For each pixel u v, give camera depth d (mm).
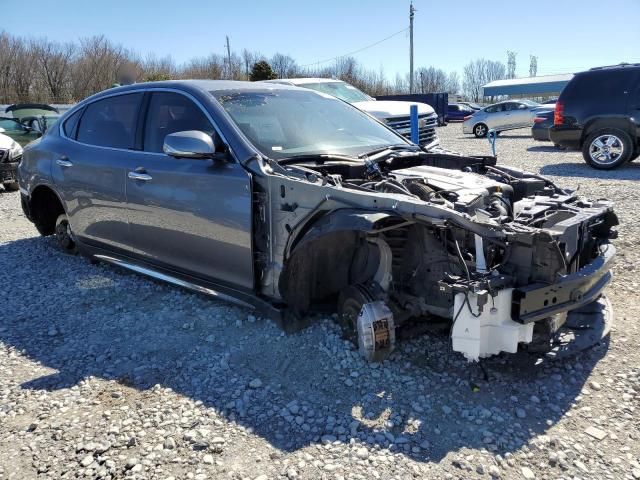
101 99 5059
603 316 3621
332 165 3672
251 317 4008
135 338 3838
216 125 3893
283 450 2611
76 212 5129
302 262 3465
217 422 2836
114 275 5160
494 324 2910
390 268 3281
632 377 3193
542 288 2902
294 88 4777
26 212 6113
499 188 3574
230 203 3652
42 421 2896
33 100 45875
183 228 4020
